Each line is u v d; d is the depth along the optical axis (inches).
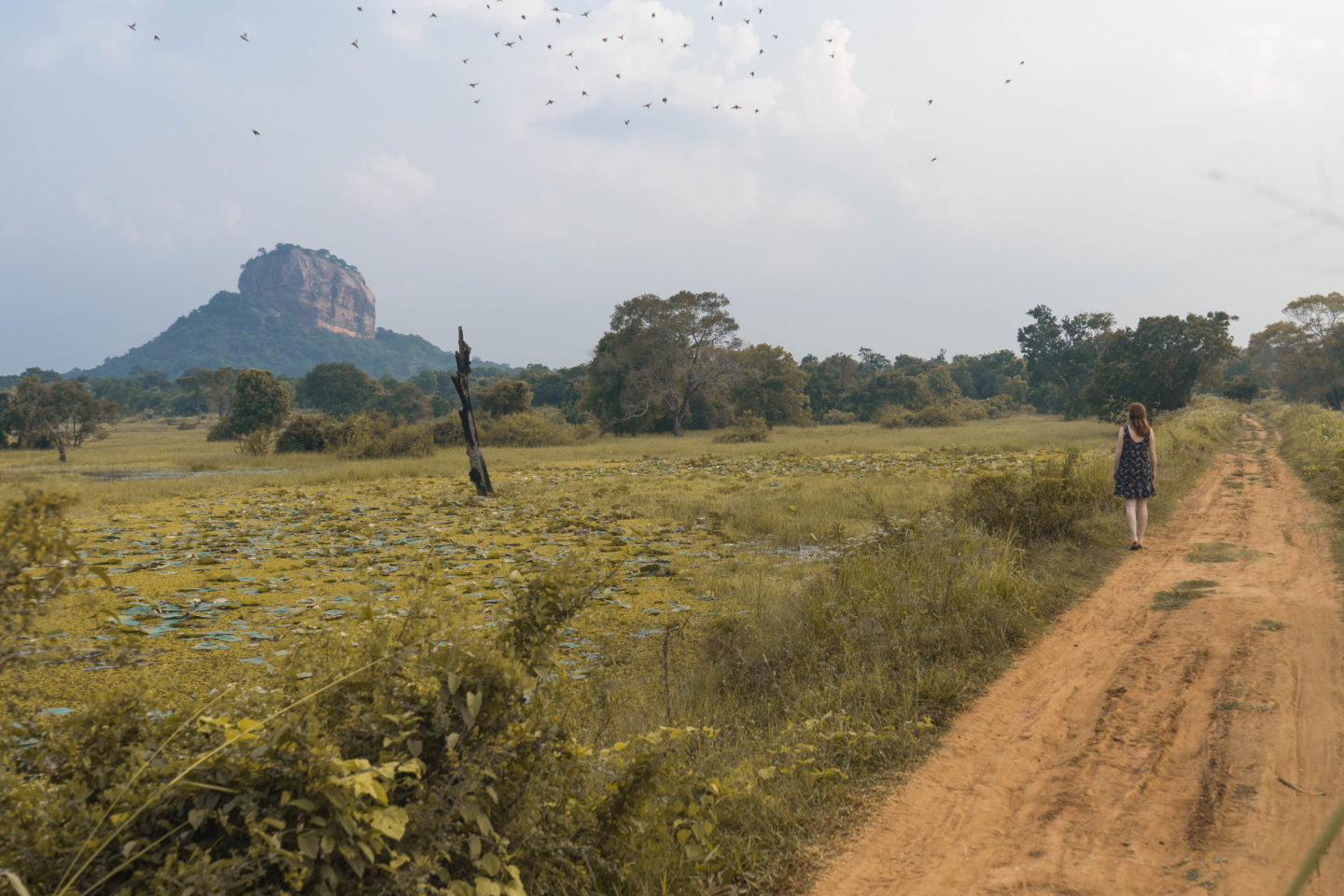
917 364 4306.1
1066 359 2827.3
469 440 733.9
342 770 82.0
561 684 113.0
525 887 100.9
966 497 357.4
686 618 274.2
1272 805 124.0
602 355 2336.4
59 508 88.7
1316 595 227.9
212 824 83.4
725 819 132.7
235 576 359.3
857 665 197.6
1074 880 112.0
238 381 2164.1
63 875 74.8
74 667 219.0
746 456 1206.9
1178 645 198.1
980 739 160.7
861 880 117.3
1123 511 377.4
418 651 101.9
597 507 605.3
